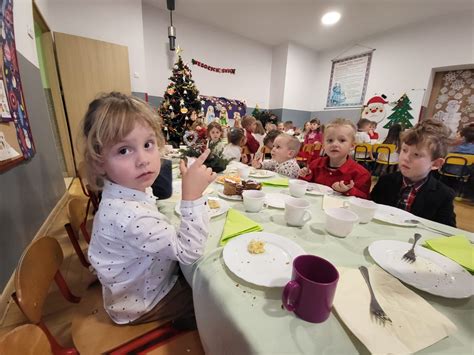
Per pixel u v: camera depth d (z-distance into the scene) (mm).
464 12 3811
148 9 4219
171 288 724
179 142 3682
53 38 3049
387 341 343
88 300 732
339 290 448
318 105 6293
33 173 1713
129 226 542
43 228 1784
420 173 1104
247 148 3211
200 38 4891
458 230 759
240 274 484
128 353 576
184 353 584
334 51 5754
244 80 5770
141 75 3861
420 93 4406
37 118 1958
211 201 891
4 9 1431
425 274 511
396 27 4605
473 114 4055
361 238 682
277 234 686
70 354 542
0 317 1069
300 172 1563
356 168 1382
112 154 558
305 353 334
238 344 369
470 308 429
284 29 4965
